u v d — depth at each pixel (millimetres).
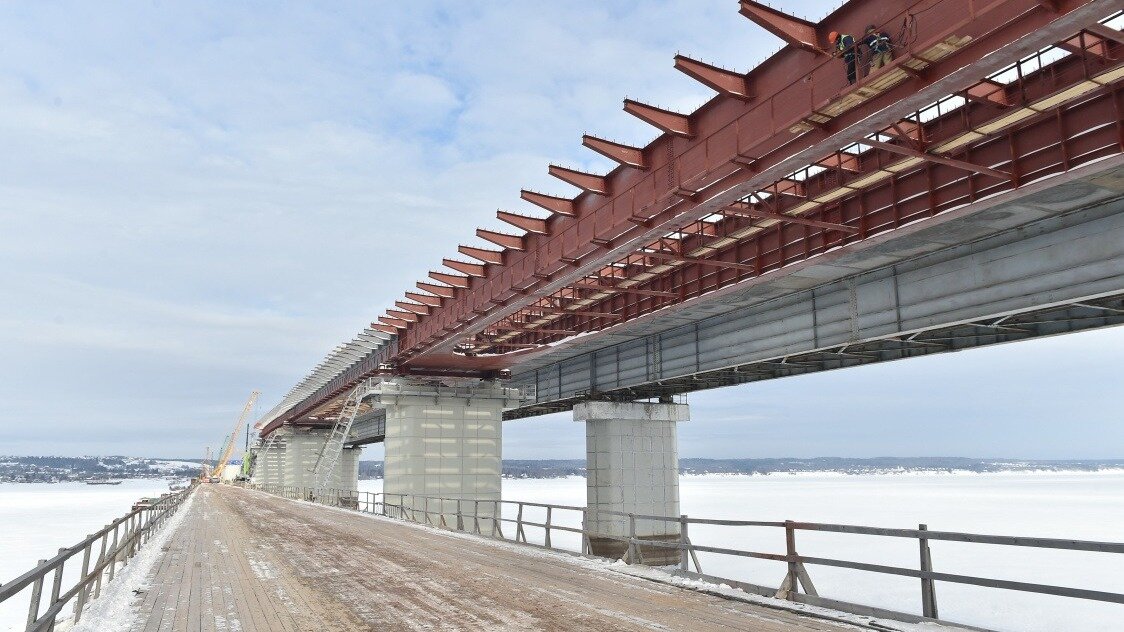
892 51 12477
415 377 45250
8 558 48281
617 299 32094
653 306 29578
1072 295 17750
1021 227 19062
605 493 39719
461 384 45906
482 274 30156
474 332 33125
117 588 13844
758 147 15555
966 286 20344
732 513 84375
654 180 19109
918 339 23984
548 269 24828
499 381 47562
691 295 27125
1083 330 20250
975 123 15844
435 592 13086
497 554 18938
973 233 19547
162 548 20953
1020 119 15156
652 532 39938
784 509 92500
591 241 21781
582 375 42438
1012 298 19156
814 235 21453
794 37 13859
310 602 12242
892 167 17781
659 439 41312
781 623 10086
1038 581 34531
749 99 15828
